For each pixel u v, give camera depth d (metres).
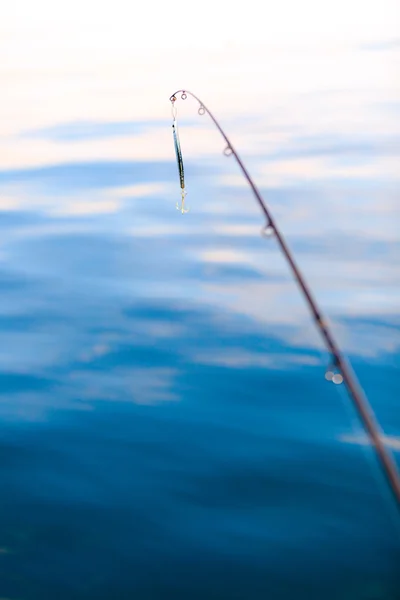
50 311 9.39
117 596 4.86
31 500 5.80
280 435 6.53
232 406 7.03
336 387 7.30
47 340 8.60
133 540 5.33
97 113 22.77
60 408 7.12
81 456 6.34
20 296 9.88
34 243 11.97
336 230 12.03
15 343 8.55
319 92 24.36
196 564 5.10
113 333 8.71
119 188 15.04
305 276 10.29
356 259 10.81
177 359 8.00
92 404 7.17
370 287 9.82
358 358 7.96
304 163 16.31
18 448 6.48
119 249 11.52
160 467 6.15
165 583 4.95
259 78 27.28
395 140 17.86
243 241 11.71
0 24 44.56
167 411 7.00
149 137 19.61
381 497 5.63
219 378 7.56
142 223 12.77
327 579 4.91
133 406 7.09
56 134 20.44
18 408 7.14
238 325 8.77
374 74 26.66
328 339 3.85
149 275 10.43
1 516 5.62
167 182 15.34
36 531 5.45
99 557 5.18
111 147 18.66
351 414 6.79
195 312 9.19
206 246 11.55
